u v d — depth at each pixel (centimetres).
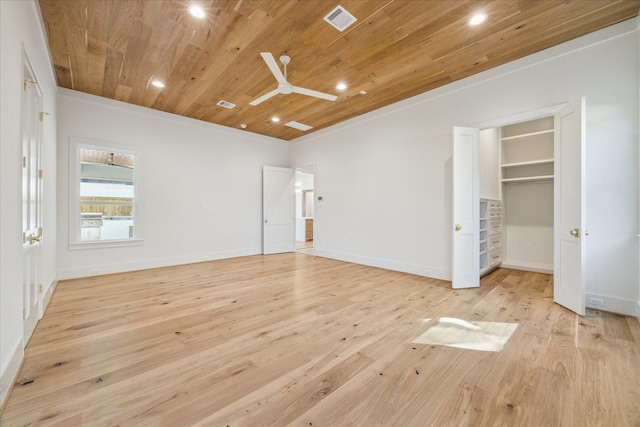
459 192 360
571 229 276
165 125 489
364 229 509
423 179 421
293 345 210
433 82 381
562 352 197
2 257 150
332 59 316
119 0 226
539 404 145
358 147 518
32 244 228
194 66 330
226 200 576
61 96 387
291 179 678
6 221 157
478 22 257
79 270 404
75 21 251
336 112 493
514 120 329
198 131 532
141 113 462
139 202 461
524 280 398
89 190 427
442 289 354
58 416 136
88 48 294
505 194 499
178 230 508
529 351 199
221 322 252
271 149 656
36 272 243
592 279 281
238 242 597
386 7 236
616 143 269
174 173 501
